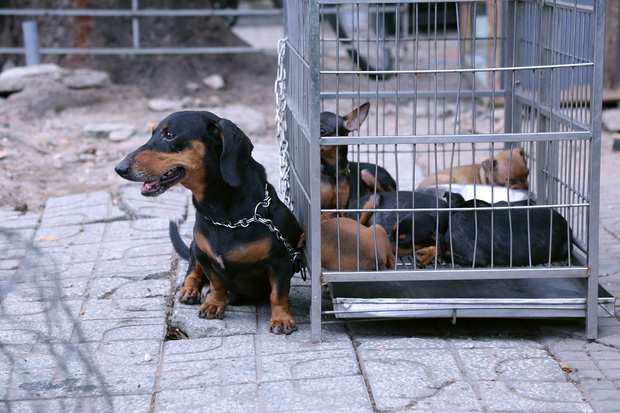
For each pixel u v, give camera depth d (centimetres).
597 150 355
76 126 890
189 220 587
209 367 346
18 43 1180
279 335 381
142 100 1022
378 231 396
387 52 1123
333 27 1252
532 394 318
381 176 540
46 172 738
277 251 382
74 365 349
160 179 359
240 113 945
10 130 848
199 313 400
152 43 1132
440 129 898
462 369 341
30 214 604
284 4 495
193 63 1151
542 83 465
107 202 622
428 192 505
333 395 317
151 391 324
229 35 1206
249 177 376
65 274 470
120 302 429
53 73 1002
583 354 357
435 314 370
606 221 571
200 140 359
